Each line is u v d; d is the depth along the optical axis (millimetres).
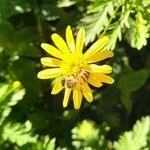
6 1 236
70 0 295
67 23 307
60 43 194
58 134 341
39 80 330
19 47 323
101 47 192
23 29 321
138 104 349
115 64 312
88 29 236
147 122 300
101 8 234
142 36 221
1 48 321
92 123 329
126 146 296
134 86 298
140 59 337
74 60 193
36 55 326
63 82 196
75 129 322
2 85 285
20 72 328
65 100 198
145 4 227
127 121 348
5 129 283
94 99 337
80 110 342
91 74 192
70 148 332
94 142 317
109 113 346
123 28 241
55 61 196
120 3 227
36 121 335
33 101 334
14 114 330
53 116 339
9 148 316
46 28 323
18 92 285
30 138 282
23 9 301
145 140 295
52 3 318
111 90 332
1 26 317
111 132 345
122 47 315
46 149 291
